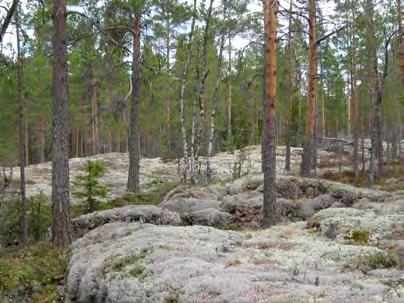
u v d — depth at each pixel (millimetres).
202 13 22875
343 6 25469
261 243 9977
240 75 22266
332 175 28391
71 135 57312
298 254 8859
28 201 17578
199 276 7441
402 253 8836
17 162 38438
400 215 11539
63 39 13180
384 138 54156
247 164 34000
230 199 17078
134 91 22234
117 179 27469
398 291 6355
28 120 39781
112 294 8102
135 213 15102
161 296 7156
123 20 20438
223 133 50094
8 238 15242
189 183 23406
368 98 36656
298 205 16734
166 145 39625
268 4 14117
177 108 37500
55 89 13211
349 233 10430
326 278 7137
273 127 14133
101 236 12188
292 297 6109
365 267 7883
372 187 22719
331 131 64688
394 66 32750
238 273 7477
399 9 24828
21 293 10148
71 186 23750
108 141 48438
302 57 34219
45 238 14797
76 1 15688
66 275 10766
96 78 20641
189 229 11469
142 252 9430
